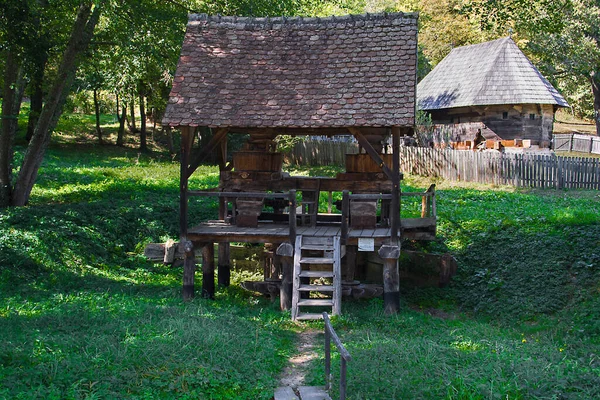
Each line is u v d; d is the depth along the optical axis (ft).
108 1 58.90
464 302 49.60
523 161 93.81
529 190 90.02
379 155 45.83
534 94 113.60
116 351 29.17
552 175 90.53
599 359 31.60
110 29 65.82
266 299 48.98
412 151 112.37
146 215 65.67
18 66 63.36
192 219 66.95
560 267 48.21
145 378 26.99
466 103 118.93
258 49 47.03
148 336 32.14
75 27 62.03
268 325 39.17
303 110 43.01
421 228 49.93
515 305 45.75
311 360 32.63
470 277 52.29
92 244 56.08
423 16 168.76
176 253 48.32
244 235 44.88
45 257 50.34
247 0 63.46
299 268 42.75
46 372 26.20
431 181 104.42
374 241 43.65
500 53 121.49
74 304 39.29
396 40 45.65
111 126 163.32
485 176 99.35
